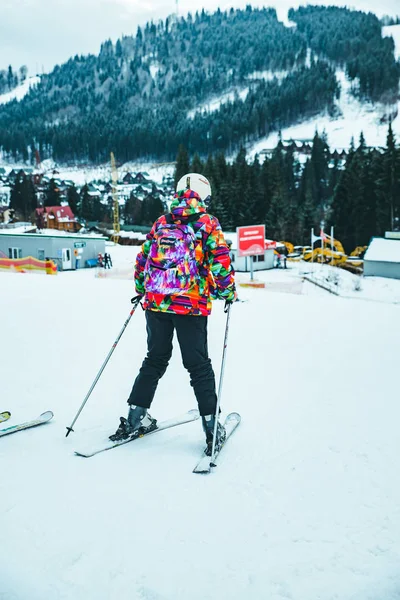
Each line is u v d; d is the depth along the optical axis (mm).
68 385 3635
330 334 5770
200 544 1752
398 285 36406
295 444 2639
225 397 3482
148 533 1808
